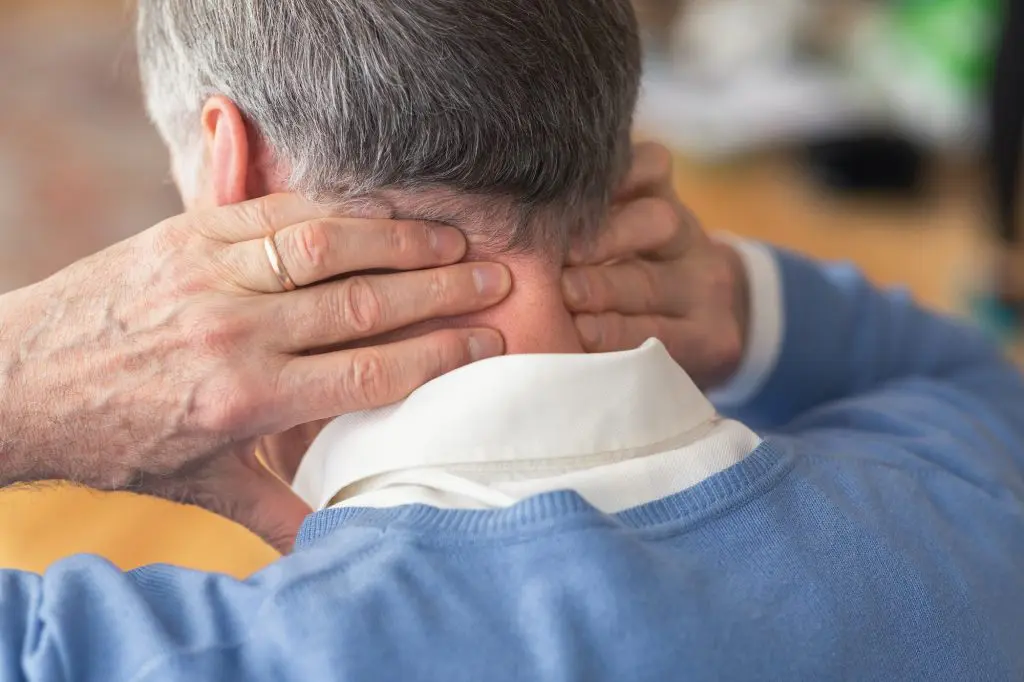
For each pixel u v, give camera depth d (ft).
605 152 2.51
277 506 2.86
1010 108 6.47
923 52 7.57
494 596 2.02
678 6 8.35
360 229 2.38
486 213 2.37
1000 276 6.67
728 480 2.30
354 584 2.02
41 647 2.03
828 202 7.52
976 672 2.28
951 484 2.67
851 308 3.70
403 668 1.94
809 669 2.09
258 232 2.47
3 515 3.32
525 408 2.28
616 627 1.99
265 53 2.28
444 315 2.43
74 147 9.20
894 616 2.24
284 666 1.95
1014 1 6.29
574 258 2.63
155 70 2.64
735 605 2.10
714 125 7.59
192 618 2.06
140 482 2.79
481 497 2.20
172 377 2.53
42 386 2.66
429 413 2.31
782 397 3.66
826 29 8.02
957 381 3.65
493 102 2.25
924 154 7.61
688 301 3.18
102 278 2.64
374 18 2.20
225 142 2.42
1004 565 2.52
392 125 2.25
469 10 2.21
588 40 2.36
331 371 2.38
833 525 2.32
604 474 2.24
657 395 2.36
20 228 8.16
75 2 11.50
